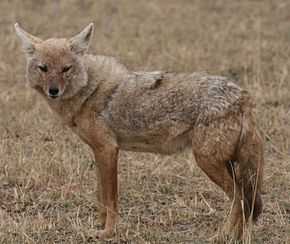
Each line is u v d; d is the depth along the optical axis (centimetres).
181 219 1288
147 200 1380
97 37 2464
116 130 1240
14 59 2220
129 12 2809
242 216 1177
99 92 1236
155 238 1205
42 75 1235
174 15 2752
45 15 2780
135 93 1227
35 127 1720
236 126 1160
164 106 1205
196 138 1175
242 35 2472
